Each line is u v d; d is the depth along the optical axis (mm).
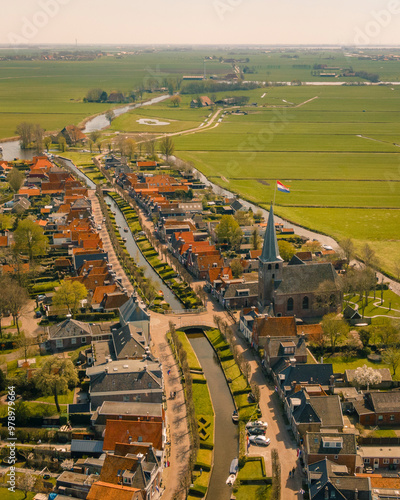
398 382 192750
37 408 178500
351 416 176500
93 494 133750
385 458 156750
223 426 176625
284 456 160375
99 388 177625
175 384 195375
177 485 149750
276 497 141250
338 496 138375
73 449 158625
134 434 157375
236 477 152500
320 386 181125
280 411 181250
